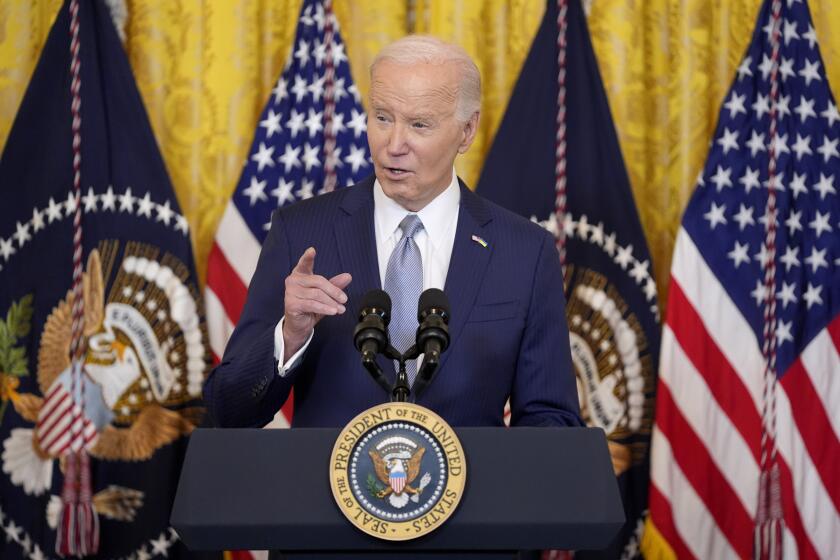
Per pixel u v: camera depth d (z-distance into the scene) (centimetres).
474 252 771
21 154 1316
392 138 721
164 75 1359
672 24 1383
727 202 1352
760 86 1368
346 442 523
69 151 1319
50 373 1300
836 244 1355
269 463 527
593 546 536
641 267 1338
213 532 519
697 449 1317
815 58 1373
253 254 1334
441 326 587
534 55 1365
